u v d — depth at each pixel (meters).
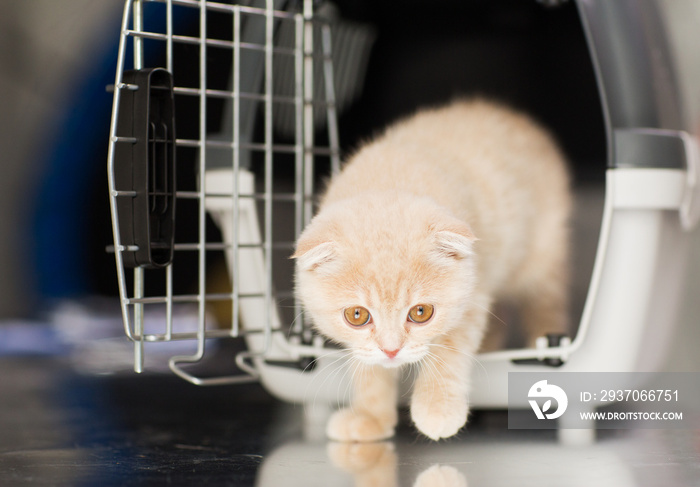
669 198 0.61
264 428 0.62
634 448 0.56
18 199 1.14
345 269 0.56
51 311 1.14
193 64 0.96
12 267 1.13
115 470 0.51
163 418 0.66
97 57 1.11
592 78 0.81
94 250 1.16
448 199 0.60
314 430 0.62
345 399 0.66
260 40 0.67
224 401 0.72
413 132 0.71
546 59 0.84
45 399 0.73
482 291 0.62
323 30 0.72
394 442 0.58
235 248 0.60
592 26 0.62
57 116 1.14
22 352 0.96
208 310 1.09
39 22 1.12
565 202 0.76
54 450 0.56
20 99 1.14
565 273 0.74
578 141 0.80
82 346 0.99
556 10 0.84
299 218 0.68
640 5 0.64
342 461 0.53
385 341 0.55
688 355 0.79
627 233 0.61
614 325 0.61
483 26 0.87
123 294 0.54
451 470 0.51
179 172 0.96
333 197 0.62
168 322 0.56
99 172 1.15
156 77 0.53
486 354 0.62
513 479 0.49
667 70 0.65
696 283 0.77
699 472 0.50
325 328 0.58
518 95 0.85
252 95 0.66
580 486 0.48
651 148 0.61
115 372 0.85
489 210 0.64
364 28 0.83
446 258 0.56
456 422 0.56
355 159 0.66
